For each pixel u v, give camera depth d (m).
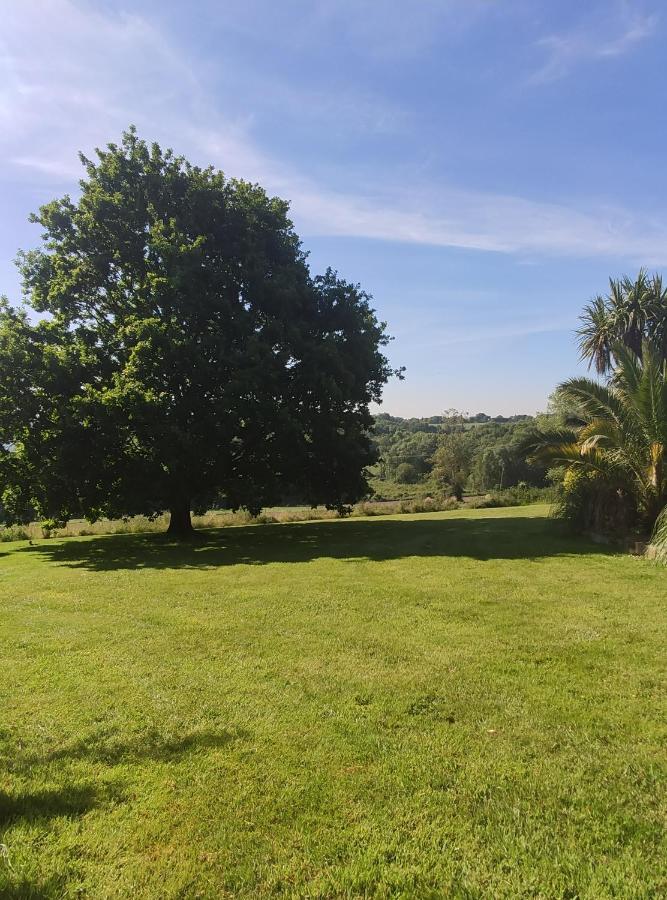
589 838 2.69
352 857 2.61
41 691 4.71
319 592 8.42
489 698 4.28
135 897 2.40
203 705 4.33
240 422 16.89
